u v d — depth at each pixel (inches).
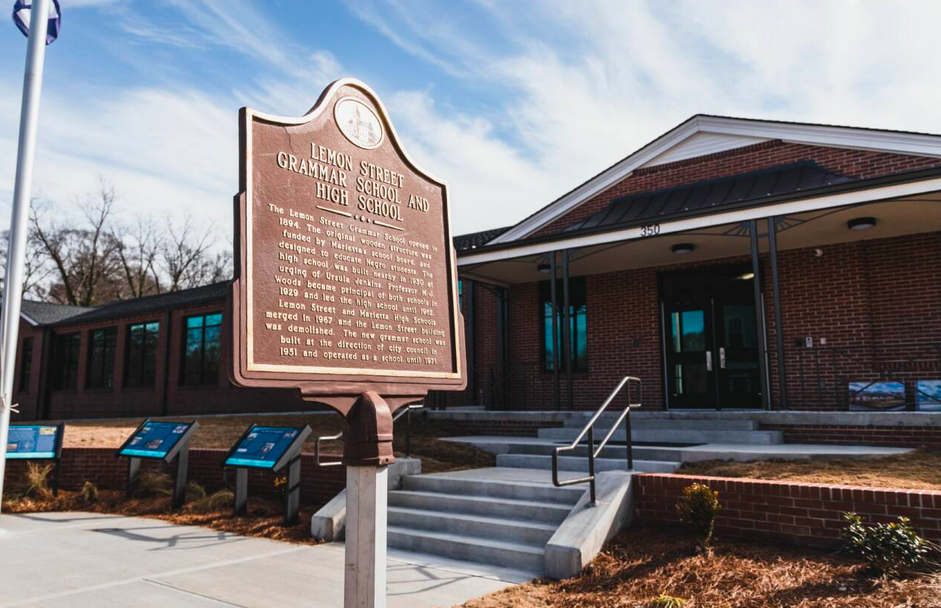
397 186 173.3
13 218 300.8
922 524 204.1
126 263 1750.7
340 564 235.6
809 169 485.1
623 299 568.7
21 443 357.4
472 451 397.7
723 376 522.0
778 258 501.0
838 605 171.8
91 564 235.3
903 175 355.9
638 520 255.0
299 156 150.7
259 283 137.1
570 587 208.8
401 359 163.2
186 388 797.2
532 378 609.6
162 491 355.6
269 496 345.7
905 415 340.5
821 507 219.5
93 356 957.2
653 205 526.0
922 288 444.8
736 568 205.6
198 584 210.2
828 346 471.8
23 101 306.3
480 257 514.9
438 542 257.8
